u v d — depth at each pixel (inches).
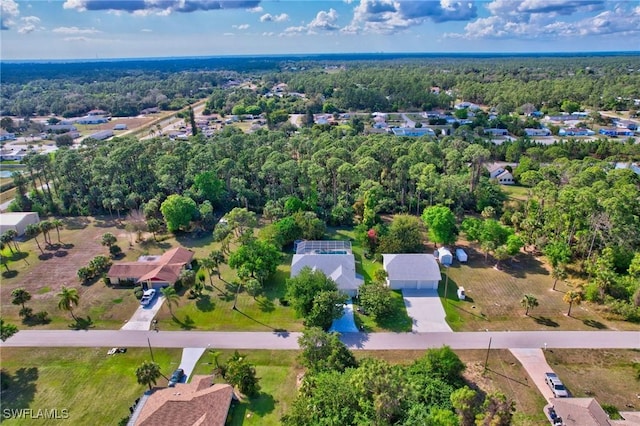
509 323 2268.7
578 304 2411.4
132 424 1593.3
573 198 2960.1
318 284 2268.7
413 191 4008.4
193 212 3467.0
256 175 4269.2
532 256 3029.0
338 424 1489.9
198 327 2263.8
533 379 1867.6
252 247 2701.8
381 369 1603.1
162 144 4810.5
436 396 1647.4
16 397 1801.2
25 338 2180.1
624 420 1604.3
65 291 2245.3
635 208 3068.4
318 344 1907.0
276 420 1662.2
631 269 2501.2
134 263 2770.7
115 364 1994.3
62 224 3654.0
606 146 5492.1
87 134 7381.9
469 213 3828.7
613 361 1973.4
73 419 1686.8
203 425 1519.4
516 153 5442.9
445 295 2536.9
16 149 6343.5
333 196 3951.8
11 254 3100.4
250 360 2009.1
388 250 2903.5
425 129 6879.9
